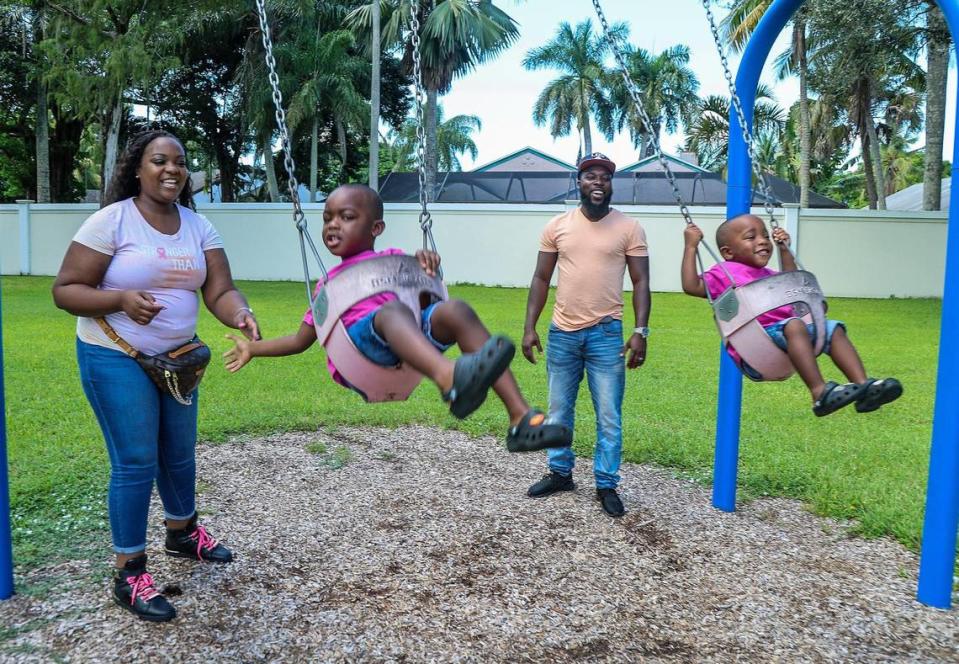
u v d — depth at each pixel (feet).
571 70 150.82
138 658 9.45
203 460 18.06
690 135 151.12
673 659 9.84
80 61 75.77
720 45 12.78
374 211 9.18
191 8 78.33
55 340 34.53
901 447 19.86
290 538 13.43
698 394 26.07
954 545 11.25
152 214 10.34
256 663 9.43
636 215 72.28
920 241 68.95
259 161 136.05
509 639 10.22
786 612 11.12
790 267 12.35
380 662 9.56
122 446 10.12
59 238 79.92
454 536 13.69
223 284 10.98
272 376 27.81
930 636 10.48
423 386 27.12
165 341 10.33
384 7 91.91
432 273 8.83
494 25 87.35
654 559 12.91
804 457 18.65
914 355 35.53
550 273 15.78
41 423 20.48
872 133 95.14
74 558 12.36
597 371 14.94
